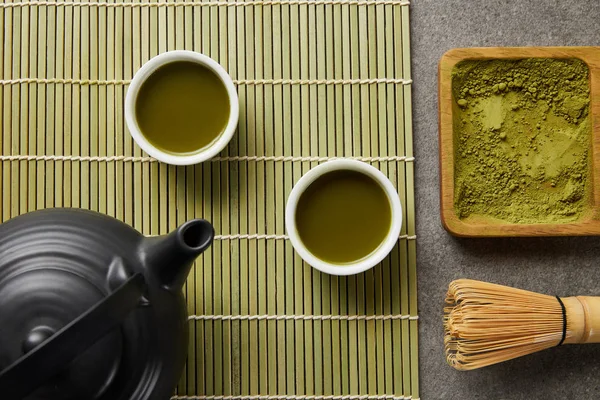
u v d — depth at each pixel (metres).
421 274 0.78
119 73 0.77
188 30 0.78
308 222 0.75
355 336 0.77
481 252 0.78
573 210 0.77
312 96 0.78
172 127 0.75
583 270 0.78
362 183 0.75
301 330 0.77
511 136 0.77
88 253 0.68
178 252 0.67
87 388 0.66
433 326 0.77
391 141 0.77
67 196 0.77
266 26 0.78
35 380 0.60
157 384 0.68
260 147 0.77
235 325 0.77
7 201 0.77
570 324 0.74
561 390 0.78
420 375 0.77
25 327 0.66
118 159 0.77
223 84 0.75
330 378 0.77
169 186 0.77
